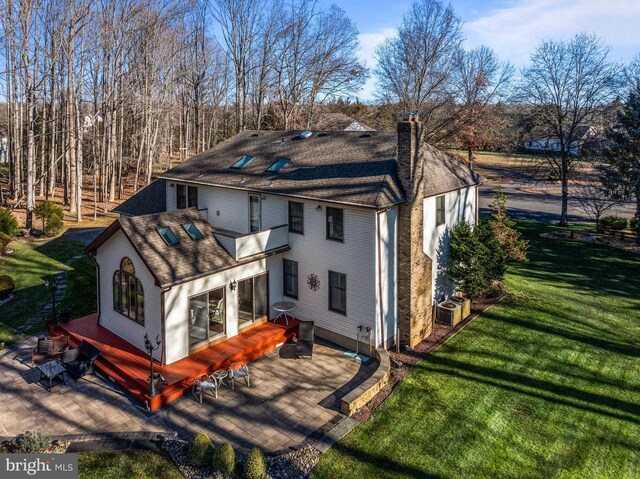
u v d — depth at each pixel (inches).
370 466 447.2
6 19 1266.0
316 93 2064.5
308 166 770.2
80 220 1363.2
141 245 589.9
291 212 725.3
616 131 1374.3
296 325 714.2
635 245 1230.3
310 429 498.0
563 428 512.7
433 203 750.5
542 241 1274.6
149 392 529.0
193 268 604.7
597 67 1374.3
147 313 600.4
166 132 2276.1
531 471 450.3
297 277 732.7
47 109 1827.0
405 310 676.7
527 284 944.3
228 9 1780.3
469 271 780.6
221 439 478.6
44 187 1747.0
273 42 1945.1
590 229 1403.8
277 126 2169.0
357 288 658.8
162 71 1897.1
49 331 694.5
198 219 684.7
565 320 777.6
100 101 1766.7
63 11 1385.3
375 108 2311.8
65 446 457.7
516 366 636.1
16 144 1503.4
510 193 2047.2
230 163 895.1
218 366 599.8
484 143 1968.5
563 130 1579.7
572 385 594.2
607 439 496.7
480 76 1902.1
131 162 2053.4
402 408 539.8
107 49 1496.1
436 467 449.7
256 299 707.4
